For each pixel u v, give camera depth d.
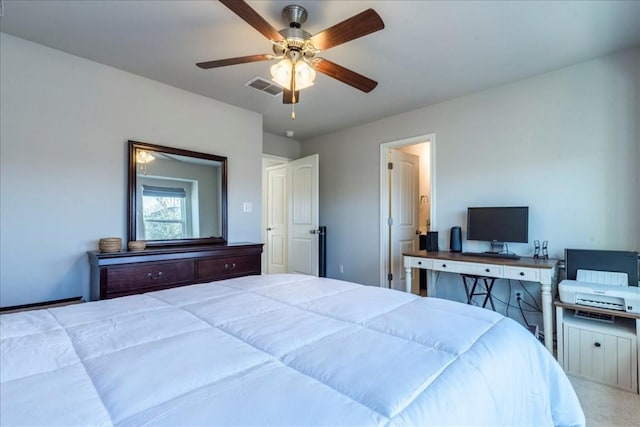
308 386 0.75
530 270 2.45
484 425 0.81
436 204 3.50
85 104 2.55
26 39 2.28
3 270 2.20
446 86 3.06
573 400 1.31
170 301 1.46
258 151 3.80
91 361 0.85
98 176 2.61
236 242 3.51
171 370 0.80
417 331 1.10
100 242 2.43
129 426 0.59
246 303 1.41
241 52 2.46
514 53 2.46
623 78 2.45
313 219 4.54
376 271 4.13
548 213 2.79
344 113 3.83
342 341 1.01
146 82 2.89
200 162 3.25
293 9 1.91
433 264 3.00
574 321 2.24
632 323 2.17
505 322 1.27
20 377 0.76
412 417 0.66
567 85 2.69
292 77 2.02
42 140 2.36
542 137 2.82
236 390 0.72
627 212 2.43
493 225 2.98
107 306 1.36
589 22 2.07
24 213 2.28
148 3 1.90
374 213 4.16
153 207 2.89
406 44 2.33
